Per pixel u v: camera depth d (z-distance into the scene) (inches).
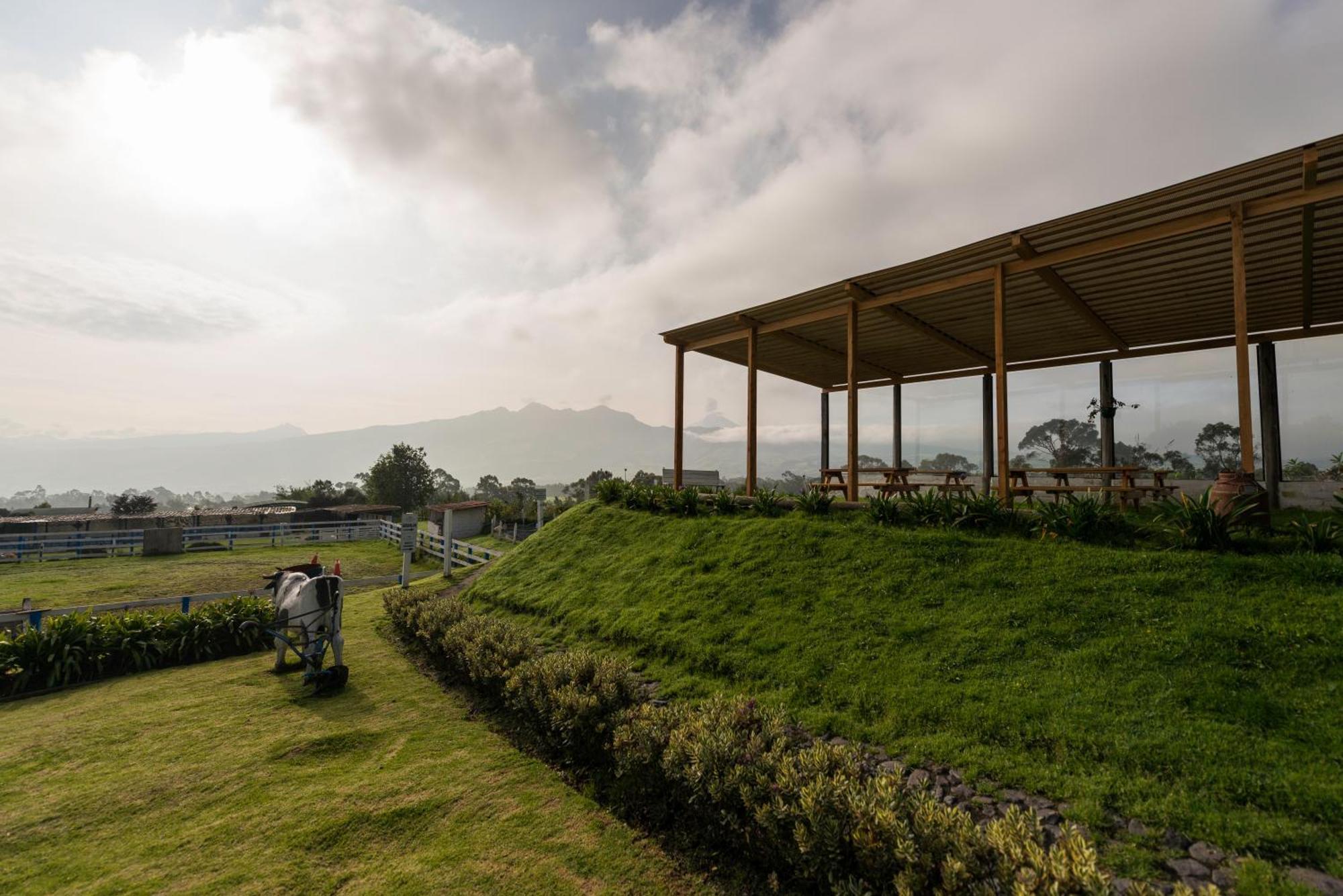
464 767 192.4
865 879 112.0
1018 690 173.5
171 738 216.4
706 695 217.9
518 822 159.9
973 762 151.3
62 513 1369.3
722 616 270.1
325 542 1002.7
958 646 201.6
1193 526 222.2
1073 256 295.0
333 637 278.1
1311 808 116.0
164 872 139.2
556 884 133.7
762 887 128.0
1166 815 121.9
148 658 312.5
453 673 287.7
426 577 612.7
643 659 263.0
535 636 321.4
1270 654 159.6
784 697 202.8
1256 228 271.7
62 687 282.2
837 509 362.0
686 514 425.4
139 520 1157.1
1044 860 96.9
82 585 578.9
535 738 211.6
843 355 547.8
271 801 171.3
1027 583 225.8
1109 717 153.4
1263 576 191.6
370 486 1811.0
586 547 429.1
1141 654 173.3
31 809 167.3
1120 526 250.2
